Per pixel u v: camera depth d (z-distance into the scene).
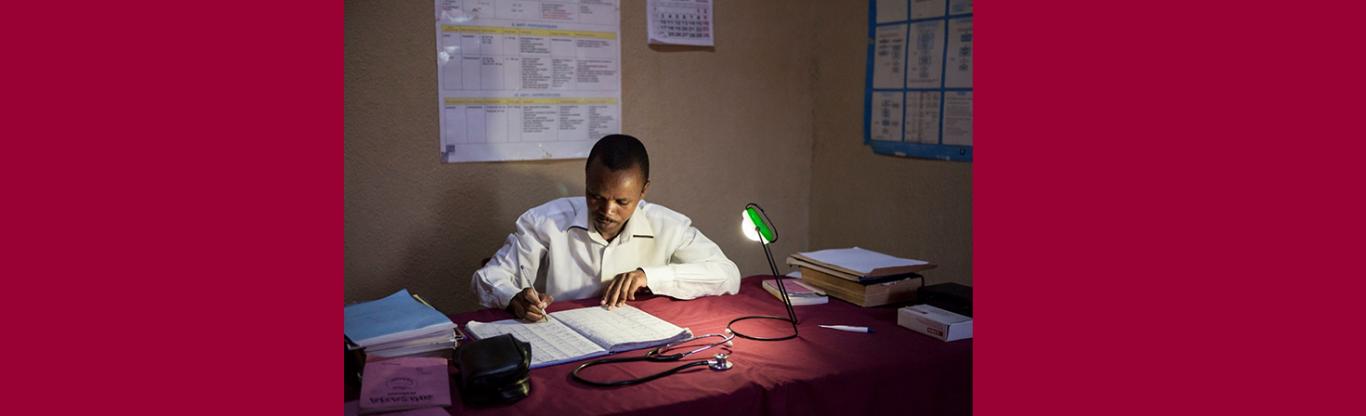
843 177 3.28
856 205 3.22
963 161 2.73
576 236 2.37
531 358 1.62
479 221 2.89
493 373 1.46
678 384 1.58
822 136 3.38
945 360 1.77
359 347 1.59
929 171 2.88
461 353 1.54
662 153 3.13
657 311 2.12
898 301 2.23
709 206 3.25
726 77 3.22
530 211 2.40
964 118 2.72
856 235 3.24
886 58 3.03
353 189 2.70
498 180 2.90
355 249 2.73
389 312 1.78
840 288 2.28
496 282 2.16
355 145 2.69
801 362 1.71
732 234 3.32
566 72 2.94
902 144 2.98
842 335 1.92
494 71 2.84
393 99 2.71
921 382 1.74
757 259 3.39
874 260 2.33
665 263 2.47
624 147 2.08
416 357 1.64
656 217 2.45
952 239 2.80
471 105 2.82
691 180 3.20
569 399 1.50
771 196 3.38
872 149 3.12
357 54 2.65
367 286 2.77
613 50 3.00
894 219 3.04
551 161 2.97
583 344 1.79
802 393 1.60
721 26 3.18
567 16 2.92
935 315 1.94
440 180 2.82
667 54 3.10
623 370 1.65
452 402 1.48
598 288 2.40
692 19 3.12
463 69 2.79
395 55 2.70
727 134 3.25
